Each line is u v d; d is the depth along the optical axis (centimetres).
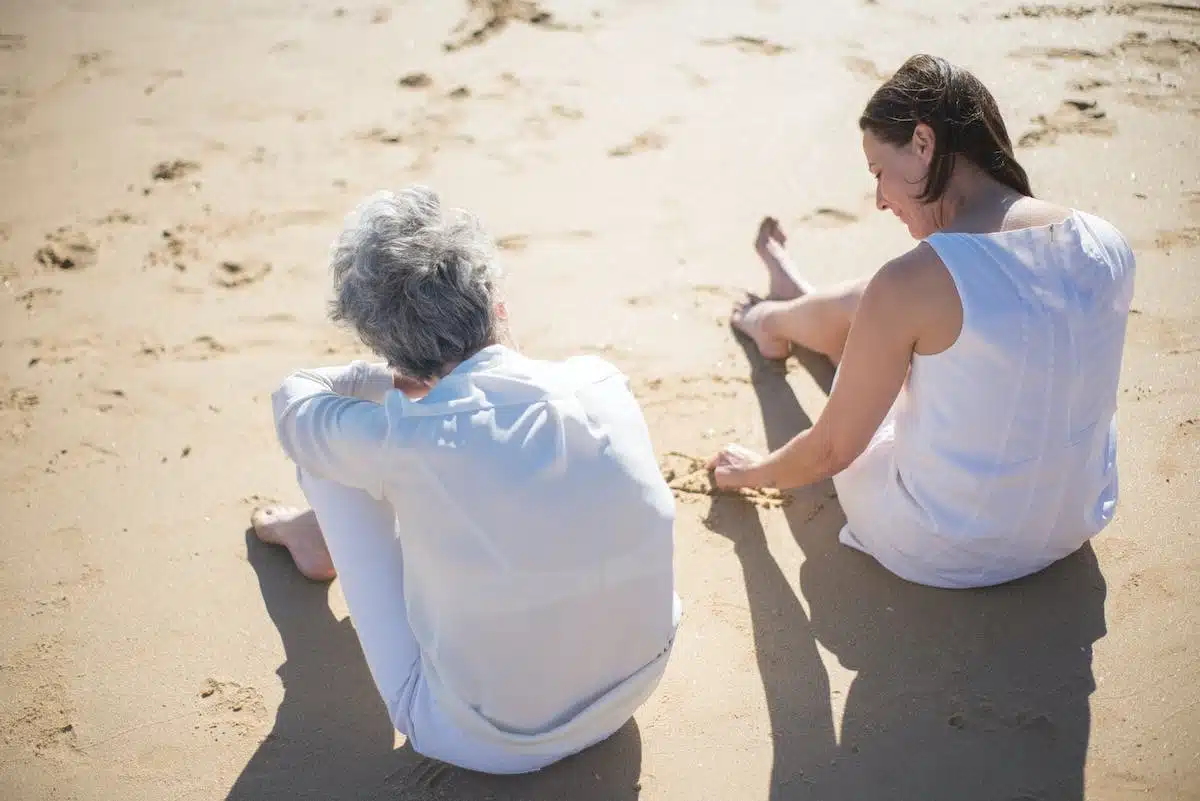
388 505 188
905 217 209
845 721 209
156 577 243
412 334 159
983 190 197
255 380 294
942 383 198
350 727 211
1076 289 187
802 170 367
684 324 310
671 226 345
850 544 244
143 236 344
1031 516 212
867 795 196
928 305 189
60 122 398
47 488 264
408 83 415
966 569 226
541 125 391
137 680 220
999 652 219
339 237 167
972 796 194
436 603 169
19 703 215
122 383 293
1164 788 193
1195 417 269
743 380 292
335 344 306
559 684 175
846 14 453
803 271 325
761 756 203
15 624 232
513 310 314
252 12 467
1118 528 243
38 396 289
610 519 162
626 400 169
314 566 239
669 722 210
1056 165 361
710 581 239
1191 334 293
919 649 221
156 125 396
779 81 411
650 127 389
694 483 262
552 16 455
